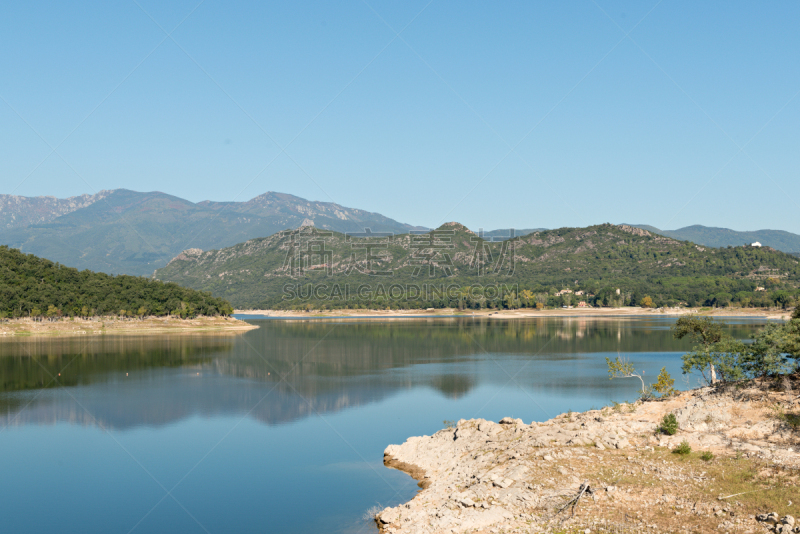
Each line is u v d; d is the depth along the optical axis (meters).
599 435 44.50
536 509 33.94
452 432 56.22
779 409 42.28
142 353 149.50
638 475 36.47
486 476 39.91
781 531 27.48
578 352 145.12
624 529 29.94
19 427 70.69
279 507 43.81
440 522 34.44
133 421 73.31
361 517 41.25
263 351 155.50
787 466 34.47
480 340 182.12
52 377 109.81
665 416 44.16
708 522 29.66
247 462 55.72
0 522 42.06
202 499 46.09
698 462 37.25
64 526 41.44
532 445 44.38
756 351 50.19
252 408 80.94
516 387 94.31
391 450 57.47
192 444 62.62
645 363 120.38
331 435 65.75
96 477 52.12
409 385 98.69
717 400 45.84
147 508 44.34
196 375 112.50
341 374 113.00
